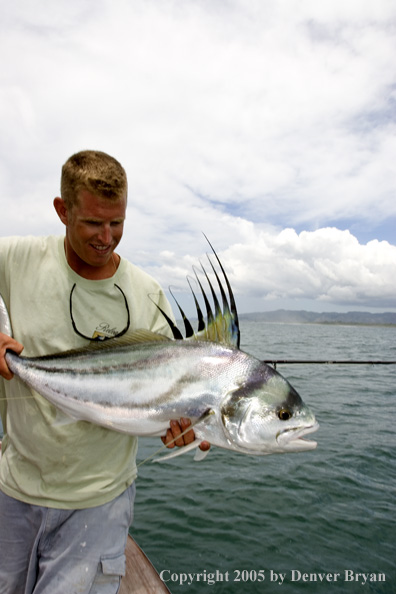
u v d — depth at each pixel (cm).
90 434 238
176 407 240
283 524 495
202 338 262
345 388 1342
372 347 3509
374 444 769
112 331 250
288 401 245
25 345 241
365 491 578
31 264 246
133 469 260
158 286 279
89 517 232
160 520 501
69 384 236
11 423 245
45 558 232
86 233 217
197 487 587
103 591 229
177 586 388
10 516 242
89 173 208
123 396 240
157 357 246
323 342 4019
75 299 243
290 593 385
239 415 239
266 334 5659
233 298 268
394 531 485
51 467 233
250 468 654
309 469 652
